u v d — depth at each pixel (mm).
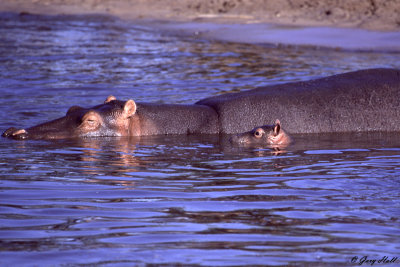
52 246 19766
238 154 34469
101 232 21078
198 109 42250
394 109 42375
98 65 69000
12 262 18438
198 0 120250
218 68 66625
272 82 56938
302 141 38500
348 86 43438
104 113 40156
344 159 33031
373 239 20516
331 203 24438
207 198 25172
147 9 118375
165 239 20422
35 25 106438
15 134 38125
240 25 99562
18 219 22359
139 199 24969
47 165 30891
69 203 24344
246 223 22016
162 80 59531
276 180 28188
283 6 109750
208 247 19734
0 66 67562
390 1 103875
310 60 72062
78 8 123688
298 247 19781
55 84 57500
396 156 33875
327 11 103438
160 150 35344
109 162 31812
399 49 80625
